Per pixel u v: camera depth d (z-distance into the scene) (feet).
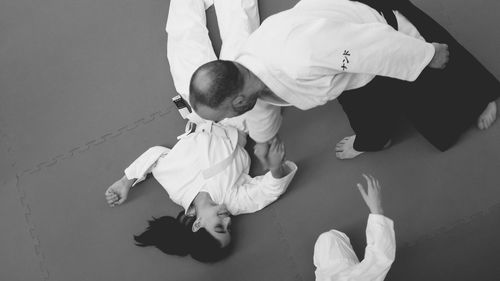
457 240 9.49
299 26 6.42
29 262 11.02
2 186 11.66
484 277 9.21
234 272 10.31
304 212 10.32
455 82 8.86
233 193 10.21
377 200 8.58
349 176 10.29
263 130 7.97
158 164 10.78
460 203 9.63
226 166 10.27
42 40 12.86
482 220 9.45
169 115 11.61
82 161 11.58
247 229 10.51
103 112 11.92
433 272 9.48
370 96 8.20
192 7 11.62
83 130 11.84
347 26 6.45
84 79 12.30
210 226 9.84
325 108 10.85
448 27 10.58
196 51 11.18
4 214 11.43
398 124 10.36
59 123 12.00
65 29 12.85
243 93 6.26
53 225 11.19
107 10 12.82
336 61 6.41
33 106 12.28
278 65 6.42
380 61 6.62
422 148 10.08
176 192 10.44
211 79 5.96
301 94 6.82
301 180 10.51
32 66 12.67
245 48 6.84
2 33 13.07
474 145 9.80
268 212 10.50
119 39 12.50
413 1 10.96
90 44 12.60
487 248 9.31
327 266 8.81
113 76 12.19
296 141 10.78
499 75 9.98
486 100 9.36
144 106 11.79
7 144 12.01
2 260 11.12
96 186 11.33
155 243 10.35
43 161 11.72
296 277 10.05
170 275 10.48
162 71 12.00
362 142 9.36
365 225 9.93
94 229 11.03
